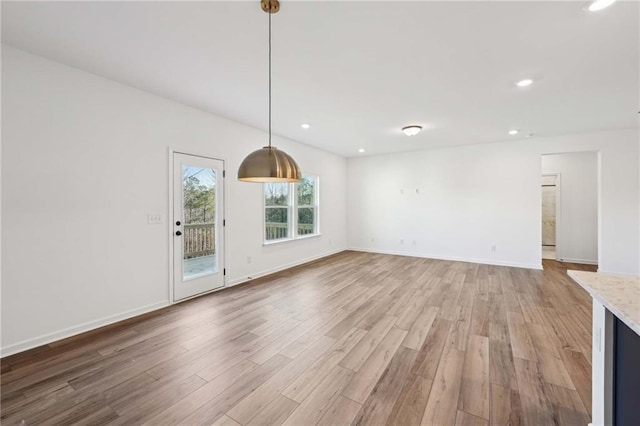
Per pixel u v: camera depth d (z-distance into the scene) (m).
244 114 3.94
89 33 2.10
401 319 3.01
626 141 4.66
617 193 4.72
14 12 1.85
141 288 3.17
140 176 3.15
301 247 5.86
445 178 6.23
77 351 2.36
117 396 1.82
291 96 3.29
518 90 3.09
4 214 2.28
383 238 7.07
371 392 1.86
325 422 1.60
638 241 4.62
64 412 1.68
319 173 6.45
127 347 2.43
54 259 2.54
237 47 2.27
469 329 2.77
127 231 3.04
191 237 3.71
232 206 4.27
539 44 2.21
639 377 1.19
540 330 2.73
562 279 4.59
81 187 2.70
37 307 2.44
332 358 2.26
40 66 2.44
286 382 1.96
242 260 4.46
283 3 1.76
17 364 2.16
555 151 5.16
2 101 2.26
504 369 2.10
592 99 3.34
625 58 2.40
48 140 2.49
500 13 1.85
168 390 1.88
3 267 2.28
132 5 1.79
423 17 1.89
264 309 3.30
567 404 1.73
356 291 3.98
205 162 3.86
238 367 2.14
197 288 3.78
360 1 1.74
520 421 1.59
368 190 7.25
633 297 1.23
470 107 3.62
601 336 1.39
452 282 4.43
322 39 2.16
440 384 1.93
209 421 1.61
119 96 2.95
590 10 1.81
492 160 5.72
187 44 2.24
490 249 5.77
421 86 3.00
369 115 3.95
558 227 6.10
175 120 3.48
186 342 2.52
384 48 2.28
